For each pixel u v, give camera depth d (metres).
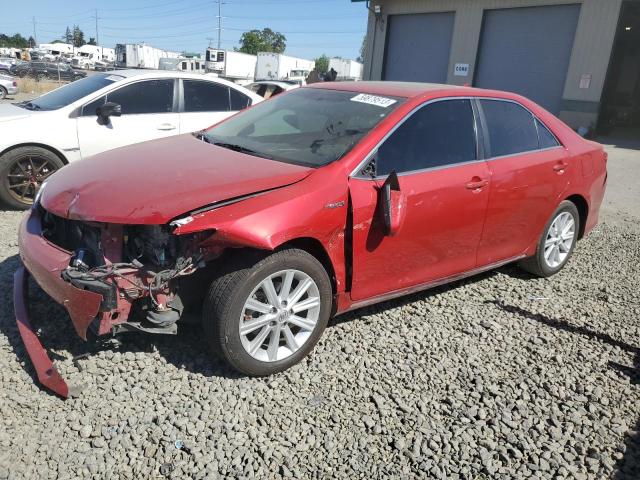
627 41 24.45
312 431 2.84
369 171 3.46
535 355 3.73
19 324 3.32
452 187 3.83
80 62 64.31
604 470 2.73
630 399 3.32
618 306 4.61
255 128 4.23
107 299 2.86
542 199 4.61
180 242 3.02
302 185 3.22
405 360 3.53
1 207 6.14
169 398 2.97
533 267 4.97
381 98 3.97
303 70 44.25
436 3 21.88
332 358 3.48
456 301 4.45
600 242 6.47
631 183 10.59
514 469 2.70
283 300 3.20
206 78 7.22
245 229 2.90
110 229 2.99
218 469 2.55
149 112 6.74
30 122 6.00
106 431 2.71
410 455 2.72
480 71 21.31
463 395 3.22
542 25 19.28
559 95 19.31
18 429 2.69
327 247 3.30
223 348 3.04
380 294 3.71
